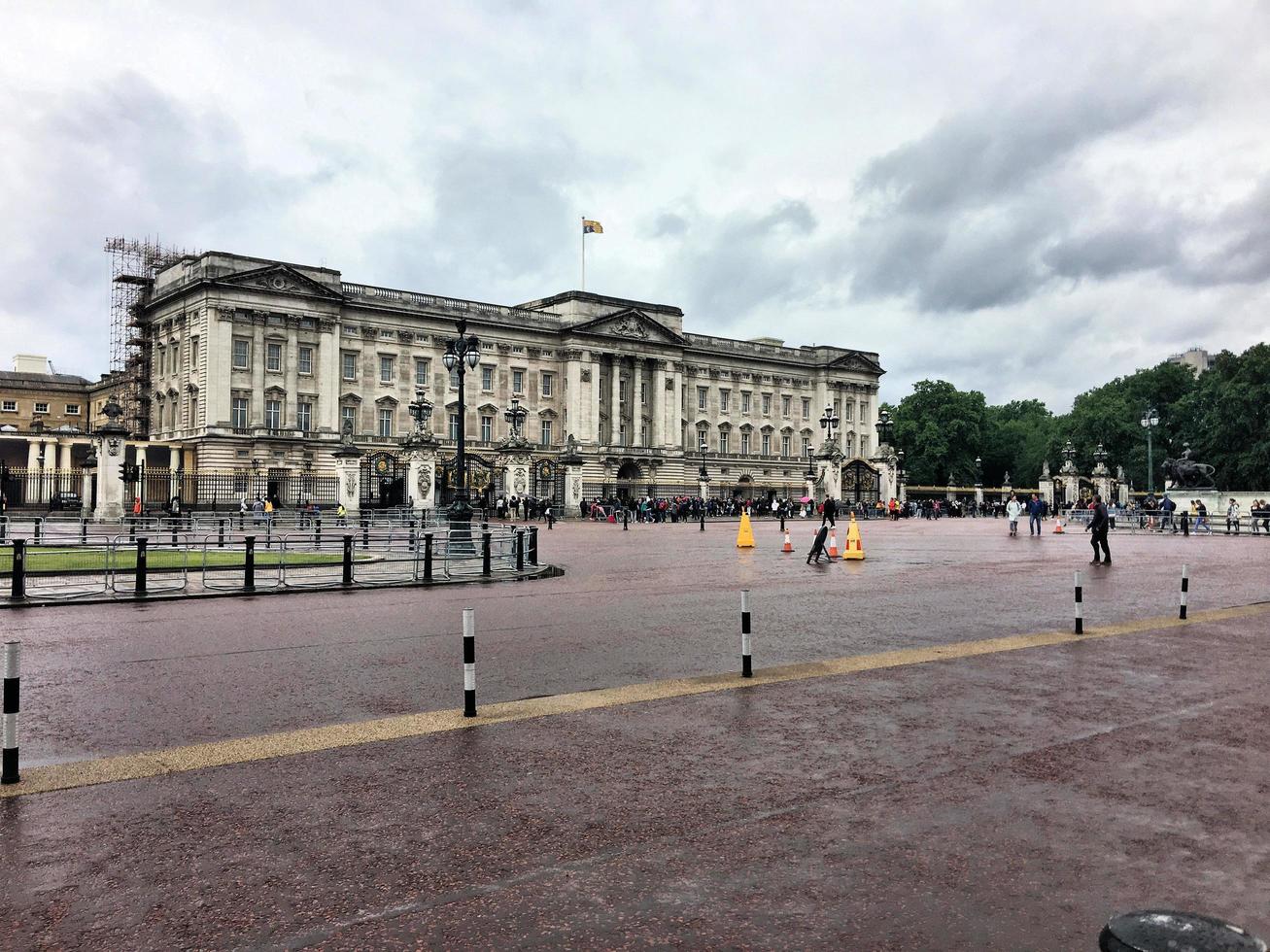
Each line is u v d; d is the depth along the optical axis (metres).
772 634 15.91
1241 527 58.69
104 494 56.00
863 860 6.48
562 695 11.34
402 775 8.28
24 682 11.95
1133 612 18.95
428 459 62.75
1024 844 6.75
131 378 101.94
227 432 86.38
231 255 88.75
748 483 129.38
